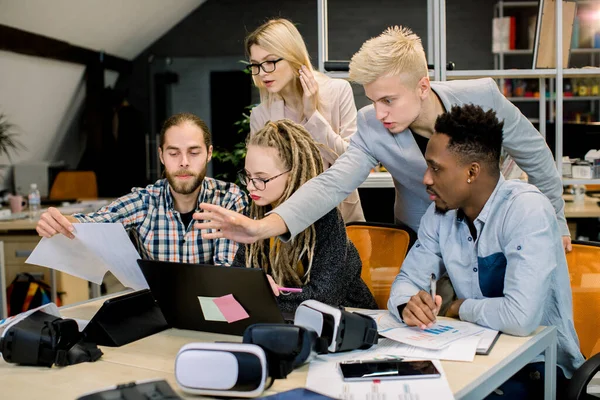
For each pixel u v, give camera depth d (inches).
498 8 329.7
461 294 69.2
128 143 306.5
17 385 51.9
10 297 160.2
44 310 63.4
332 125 101.2
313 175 71.6
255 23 343.6
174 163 80.7
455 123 62.3
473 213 66.4
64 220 67.8
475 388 48.9
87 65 289.1
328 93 100.3
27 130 268.8
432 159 63.6
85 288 180.9
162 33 344.2
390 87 69.1
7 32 217.5
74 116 301.9
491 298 63.4
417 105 71.1
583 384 61.1
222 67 347.3
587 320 74.5
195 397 48.5
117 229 66.5
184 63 348.5
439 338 58.8
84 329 61.9
